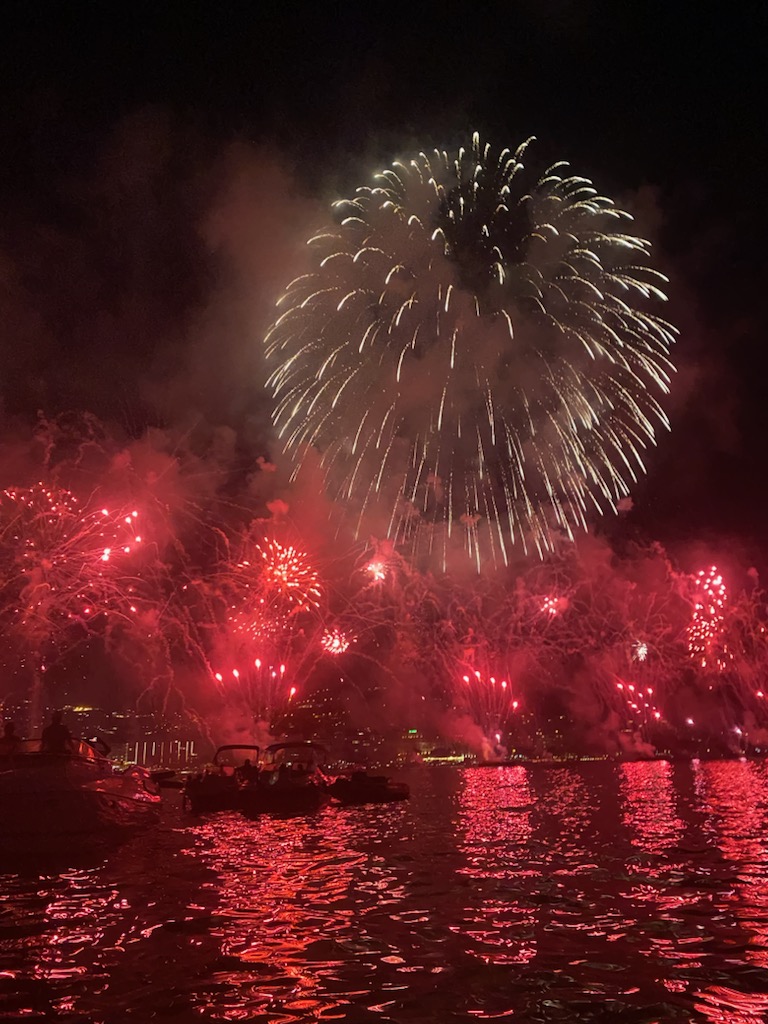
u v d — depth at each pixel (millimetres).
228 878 13609
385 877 13383
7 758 17406
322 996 7730
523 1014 7227
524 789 31344
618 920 10148
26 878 14086
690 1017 7082
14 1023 7230
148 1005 7586
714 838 16719
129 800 19203
